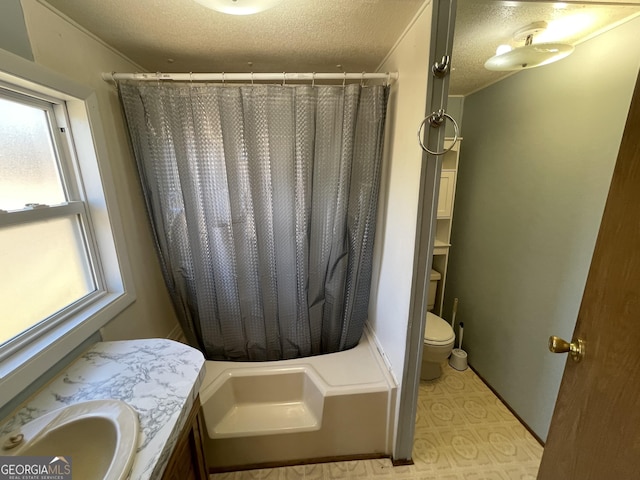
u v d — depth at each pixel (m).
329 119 1.41
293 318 1.71
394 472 1.39
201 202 1.49
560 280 1.37
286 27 1.14
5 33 0.84
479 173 1.48
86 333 1.06
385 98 1.36
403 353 1.26
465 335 1.94
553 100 1.29
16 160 0.95
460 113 1.38
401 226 1.26
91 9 1.01
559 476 0.84
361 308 1.69
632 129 0.60
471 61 1.17
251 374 1.51
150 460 0.64
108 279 1.29
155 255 1.61
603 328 0.68
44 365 0.89
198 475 0.97
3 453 0.68
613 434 0.65
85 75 1.15
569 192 1.28
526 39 1.06
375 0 0.96
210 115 1.38
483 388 1.85
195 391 0.91
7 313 0.90
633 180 0.59
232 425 1.41
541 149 1.38
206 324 1.67
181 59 1.45
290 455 1.42
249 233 1.54
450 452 1.48
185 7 1.00
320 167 1.47
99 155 1.18
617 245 0.64
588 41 1.11
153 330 1.56
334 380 1.42
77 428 0.76
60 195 1.12
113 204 1.25
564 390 0.83
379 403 1.37
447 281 1.75
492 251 1.64
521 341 1.60
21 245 0.95
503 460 1.44
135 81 1.33
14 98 0.93
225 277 1.60
